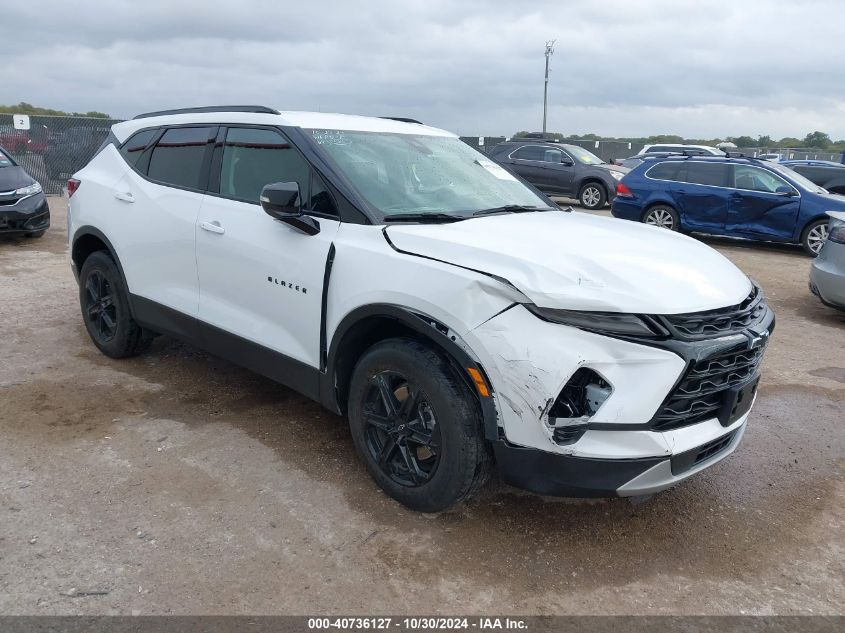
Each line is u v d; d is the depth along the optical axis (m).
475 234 3.12
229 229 3.87
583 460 2.67
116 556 2.84
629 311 2.62
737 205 11.73
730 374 2.93
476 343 2.76
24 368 4.88
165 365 5.05
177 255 4.25
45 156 16.67
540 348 2.62
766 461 3.97
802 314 7.55
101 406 4.29
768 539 3.20
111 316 5.07
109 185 4.85
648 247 3.22
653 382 2.63
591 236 3.28
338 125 3.96
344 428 4.11
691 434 2.81
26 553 2.83
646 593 2.78
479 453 2.93
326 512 3.21
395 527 3.12
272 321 3.71
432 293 2.88
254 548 2.93
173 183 4.39
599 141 32.62
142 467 3.56
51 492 3.29
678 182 12.27
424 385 2.98
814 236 11.24
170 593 2.64
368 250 3.19
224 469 3.57
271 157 3.82
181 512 3.17
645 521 3.29
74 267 5.27
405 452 3.19
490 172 4.38
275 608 2.59
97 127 16.98
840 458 4.05
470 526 3.16
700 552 3.07
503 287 2.71
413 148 4.12
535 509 3.33
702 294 2.83
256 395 4.55
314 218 3.46
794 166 15.13
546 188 18.06
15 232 9.65
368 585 2.74
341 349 3.36
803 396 5.04
